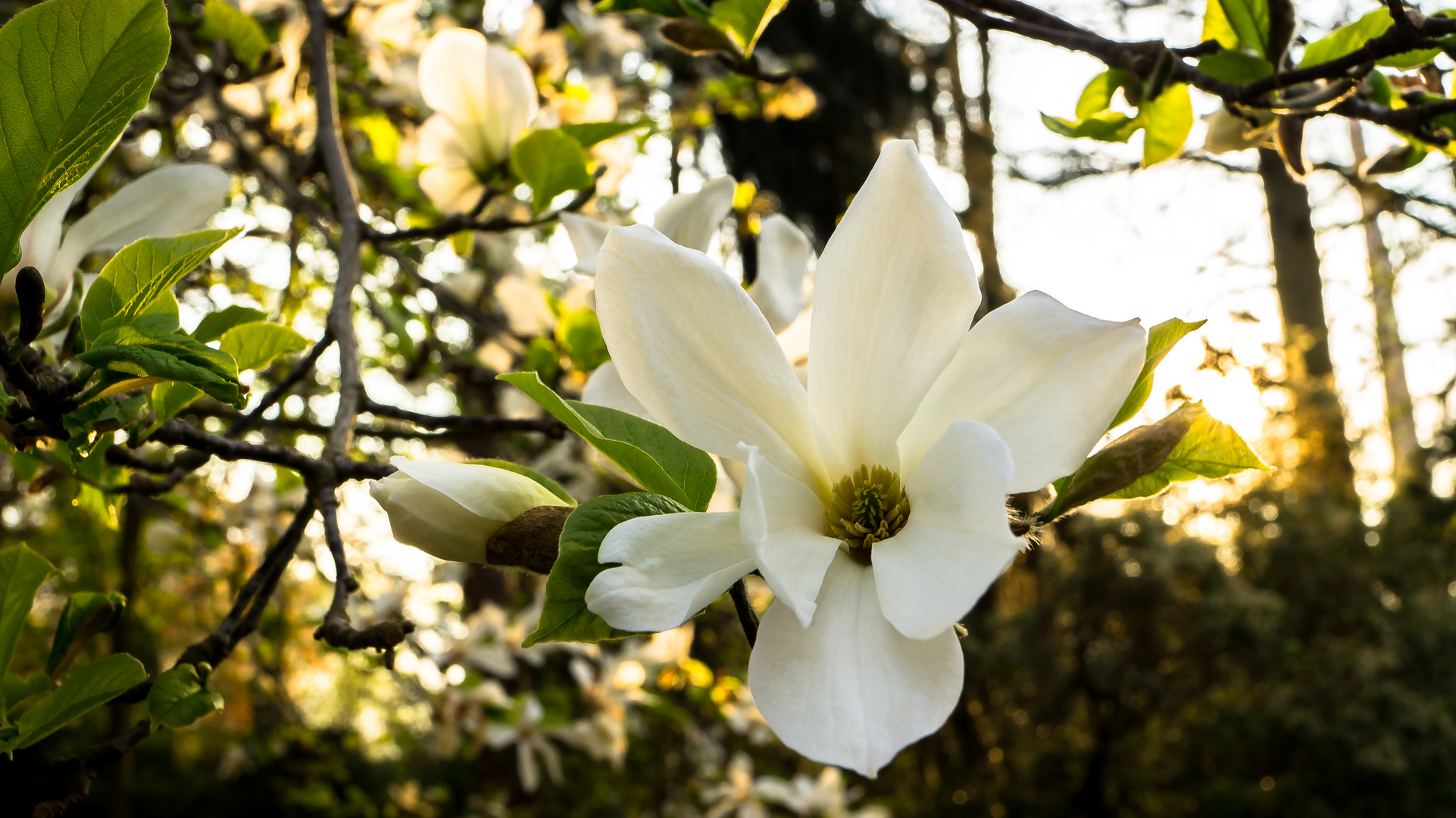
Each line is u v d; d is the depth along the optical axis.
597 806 2.70
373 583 1.81
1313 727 2.95
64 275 0.59
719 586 0.46
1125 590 3.38
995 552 0.44
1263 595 3.27
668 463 0.49
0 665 0.56
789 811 2.53
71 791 0.55
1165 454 0.48
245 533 1.73
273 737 3.10
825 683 0.45
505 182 0.82
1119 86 0.68
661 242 0.48
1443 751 2.84
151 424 0.58
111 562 3.64
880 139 4.39
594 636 0.47
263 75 1.00
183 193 0.61
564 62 1.44
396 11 1.31
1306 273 4.64
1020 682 3.59
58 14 0.45
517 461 1.71
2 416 0.52
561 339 0.99
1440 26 0.59
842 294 0.49
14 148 0.47
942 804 3.70
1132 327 0.47
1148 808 3.38
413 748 3.63
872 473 0.49
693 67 3.03
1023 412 0.47
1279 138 0.68
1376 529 3.48
